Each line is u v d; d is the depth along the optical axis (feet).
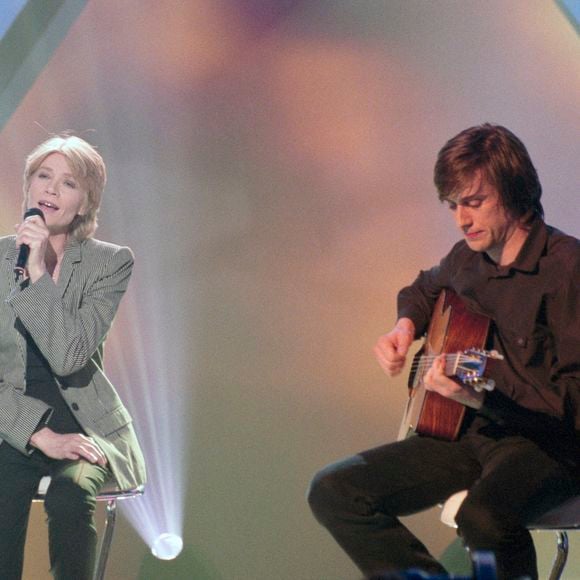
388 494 29.17
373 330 52.16
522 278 29.19
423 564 28.43
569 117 51.03
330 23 52.65
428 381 28.12
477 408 28.73
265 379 51.85
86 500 31.99
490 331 29.81
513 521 27.04
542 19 50.98
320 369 52.01
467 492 29.19
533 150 51.42
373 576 16.62
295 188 52.90
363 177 52.75
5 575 32.17
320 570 49.62
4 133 51.88
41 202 34.86
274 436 51.44
